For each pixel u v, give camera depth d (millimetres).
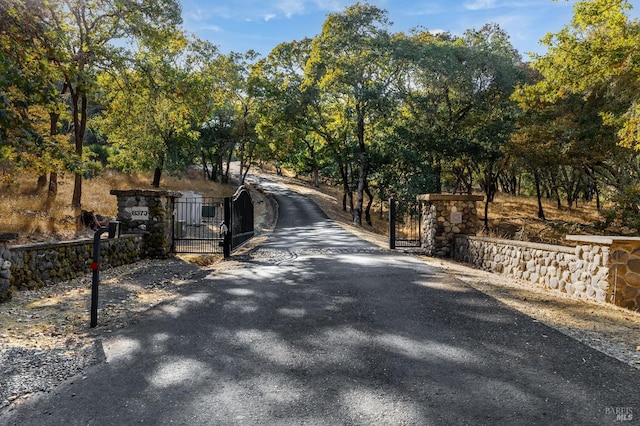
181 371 3783
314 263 10109
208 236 19109
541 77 34438
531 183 57312
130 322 5340
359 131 33562
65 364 3959
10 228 12148
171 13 17156
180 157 34031
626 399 3164
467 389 3355
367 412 3008
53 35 8750
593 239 6617
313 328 4996
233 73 38500
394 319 5316
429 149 32188
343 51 30953
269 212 35562
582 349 4211
